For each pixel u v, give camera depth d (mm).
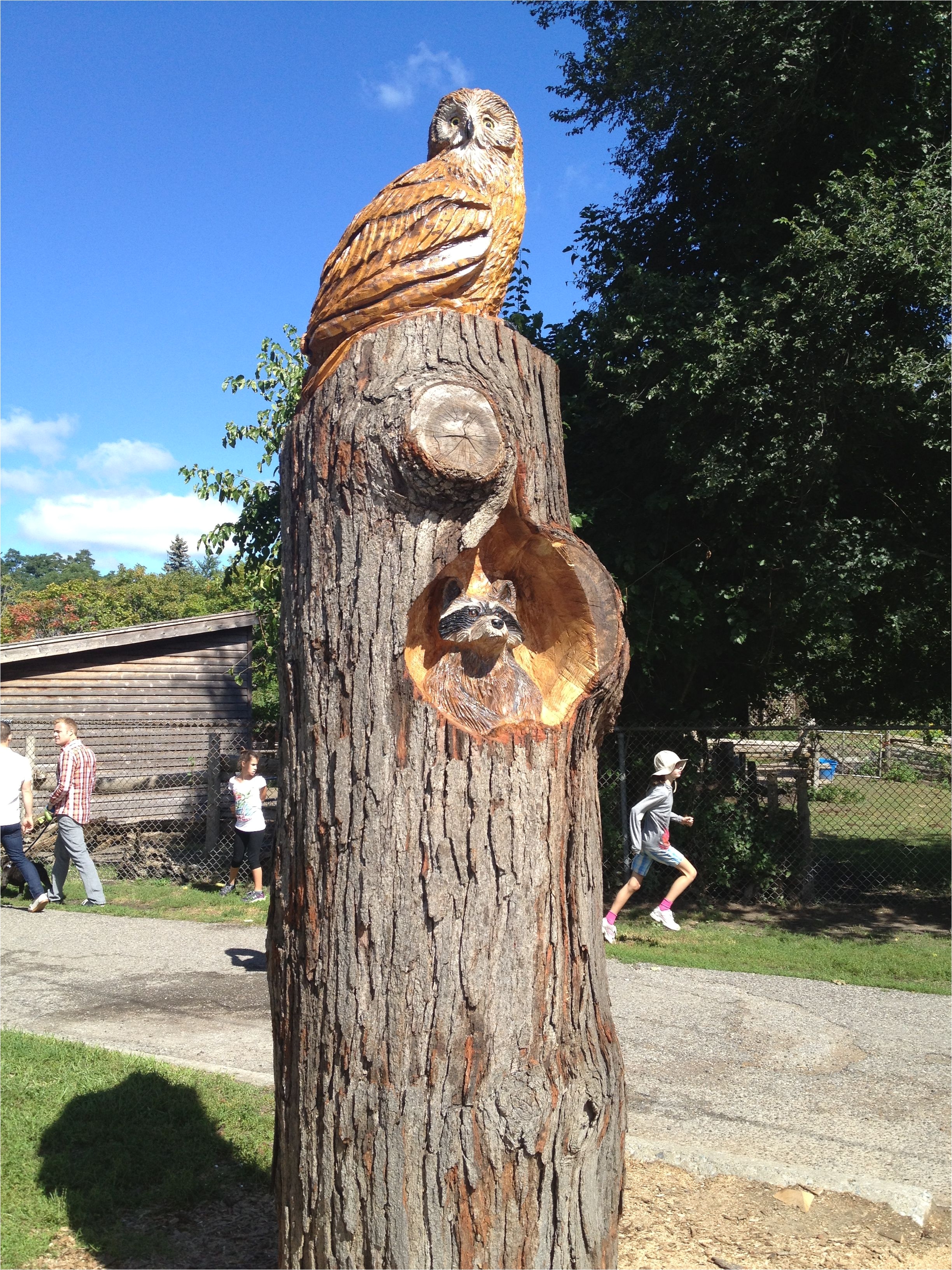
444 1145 2359
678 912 9383
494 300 2963
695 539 9703
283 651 2768
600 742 2844
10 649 12391
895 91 9469
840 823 14625
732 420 8695
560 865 2590
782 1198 3625
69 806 9805
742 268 9805
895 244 7691
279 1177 2674
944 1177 3816
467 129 3004
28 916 9359
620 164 11000
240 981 6848
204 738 13758
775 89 8969
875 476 9828
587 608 2742
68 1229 3375
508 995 2443
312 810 2543
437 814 2441
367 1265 2375
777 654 10391
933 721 11328
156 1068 4793
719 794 10016
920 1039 5602
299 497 2705
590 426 9789
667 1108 4523
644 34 9547
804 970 7250
